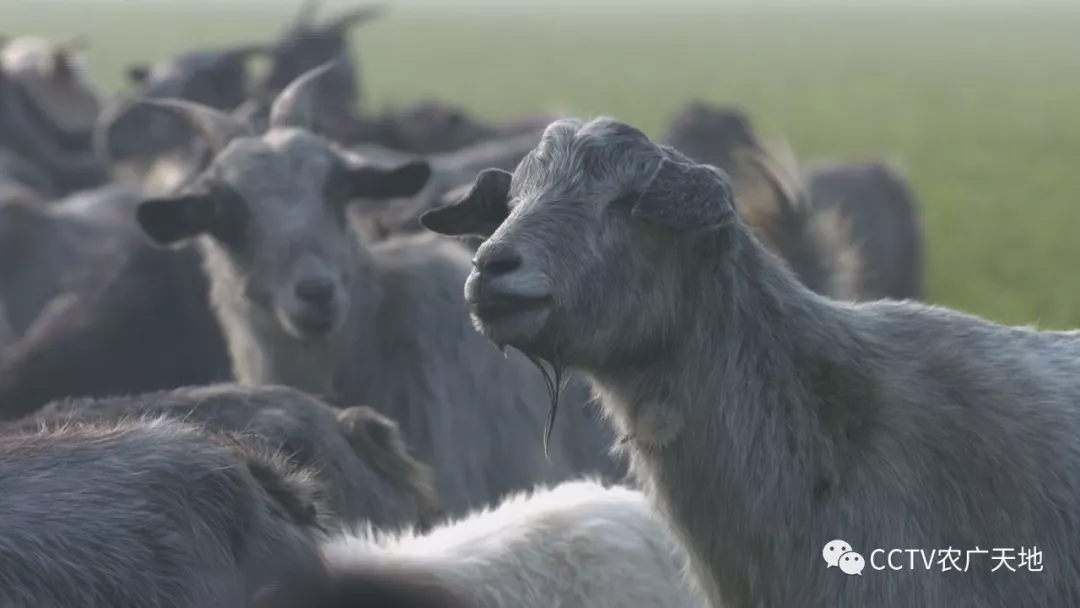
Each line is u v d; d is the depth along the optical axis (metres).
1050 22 196.38
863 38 153.38
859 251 22.52
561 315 6.98
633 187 7.05
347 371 12.51
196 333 14.50
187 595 6.56
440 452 12.22
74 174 28.06
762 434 7.16
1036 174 54.75
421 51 125.12
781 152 20.14
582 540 7.95
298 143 12.88
